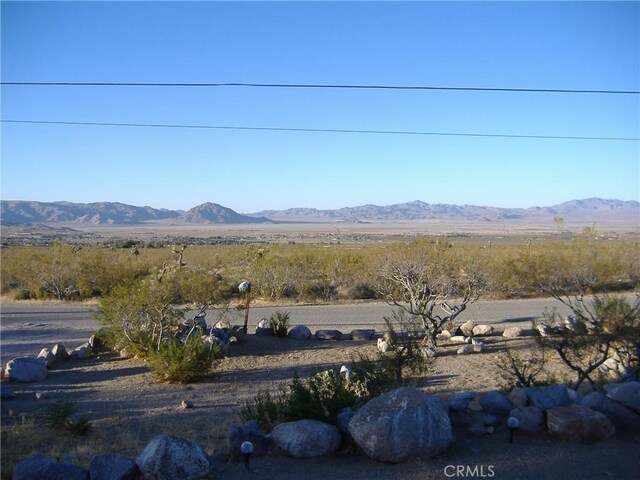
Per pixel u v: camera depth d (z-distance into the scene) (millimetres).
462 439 7941
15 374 14984
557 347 11578
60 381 15148
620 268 35062
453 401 8953
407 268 22203
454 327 21172
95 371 16297
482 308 27406
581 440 7879
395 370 11109
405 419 7277
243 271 34938
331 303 30109
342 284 32500
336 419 8164
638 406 8266
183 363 14820
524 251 37219
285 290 32375
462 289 28766
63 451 8766
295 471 7031
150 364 15734
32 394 13648
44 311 27844
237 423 10469
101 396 13586
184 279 18828
